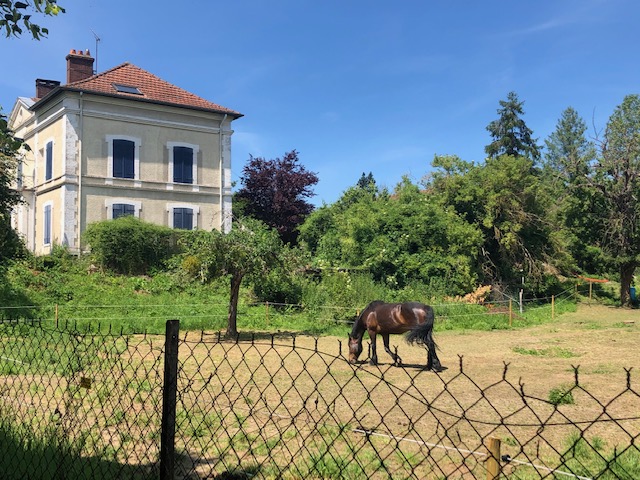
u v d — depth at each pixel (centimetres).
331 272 2708
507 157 3375
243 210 3950
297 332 2011
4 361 1046
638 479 528
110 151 2998
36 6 520
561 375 1152
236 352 1463
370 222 2991
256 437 655
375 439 658
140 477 538
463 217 3238
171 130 3170
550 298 3231
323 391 956
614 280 3803
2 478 502
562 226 3353
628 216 3036
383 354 1519
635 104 5409
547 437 678
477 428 718
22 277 2352
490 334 2069
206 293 2562
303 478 528
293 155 4134
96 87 2998
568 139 6775
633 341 1783
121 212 3017
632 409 823
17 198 2602
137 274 2734
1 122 543
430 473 547
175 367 434
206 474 555
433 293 2792
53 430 619
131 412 762
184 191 3183
